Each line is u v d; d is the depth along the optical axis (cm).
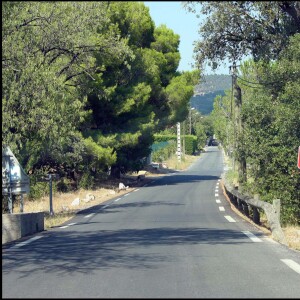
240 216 2464
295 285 1030
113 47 2670
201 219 2331
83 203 3366
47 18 2056
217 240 1659
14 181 1995
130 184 5116
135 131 4669
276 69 2367
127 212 2712
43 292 969
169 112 5328
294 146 2312
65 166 4225
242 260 1300
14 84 2048
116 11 3156
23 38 2088
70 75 2672
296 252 1431
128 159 5128
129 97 4469
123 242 1622
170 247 1512
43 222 2022
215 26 2202
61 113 2327
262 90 2511
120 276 1109
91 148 4144
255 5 2025
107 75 4275
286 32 2283
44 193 3569
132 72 4494
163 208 2889
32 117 2169
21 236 1752
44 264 1255
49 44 2298
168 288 994
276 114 2302
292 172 2322
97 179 4797
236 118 2741
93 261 1289
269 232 1864
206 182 5244
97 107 4350
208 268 1195
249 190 2428
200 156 12631
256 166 2433
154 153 9288
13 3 1616
